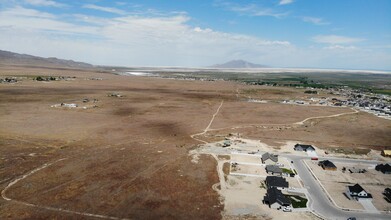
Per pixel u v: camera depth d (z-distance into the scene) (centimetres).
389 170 8525
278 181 7438
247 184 7469
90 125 12556
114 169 8031
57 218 5625
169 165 8456
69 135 11019
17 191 6625
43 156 8800
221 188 7175
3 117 13262
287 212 6209
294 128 13412
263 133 12394
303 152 10181
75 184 7069
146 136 11325
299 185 7562
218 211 6122
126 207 6128
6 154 8838
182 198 6600
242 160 9169
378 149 10812
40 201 6238
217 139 11300
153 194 6731
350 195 6956
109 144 10175
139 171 7956
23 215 5678
